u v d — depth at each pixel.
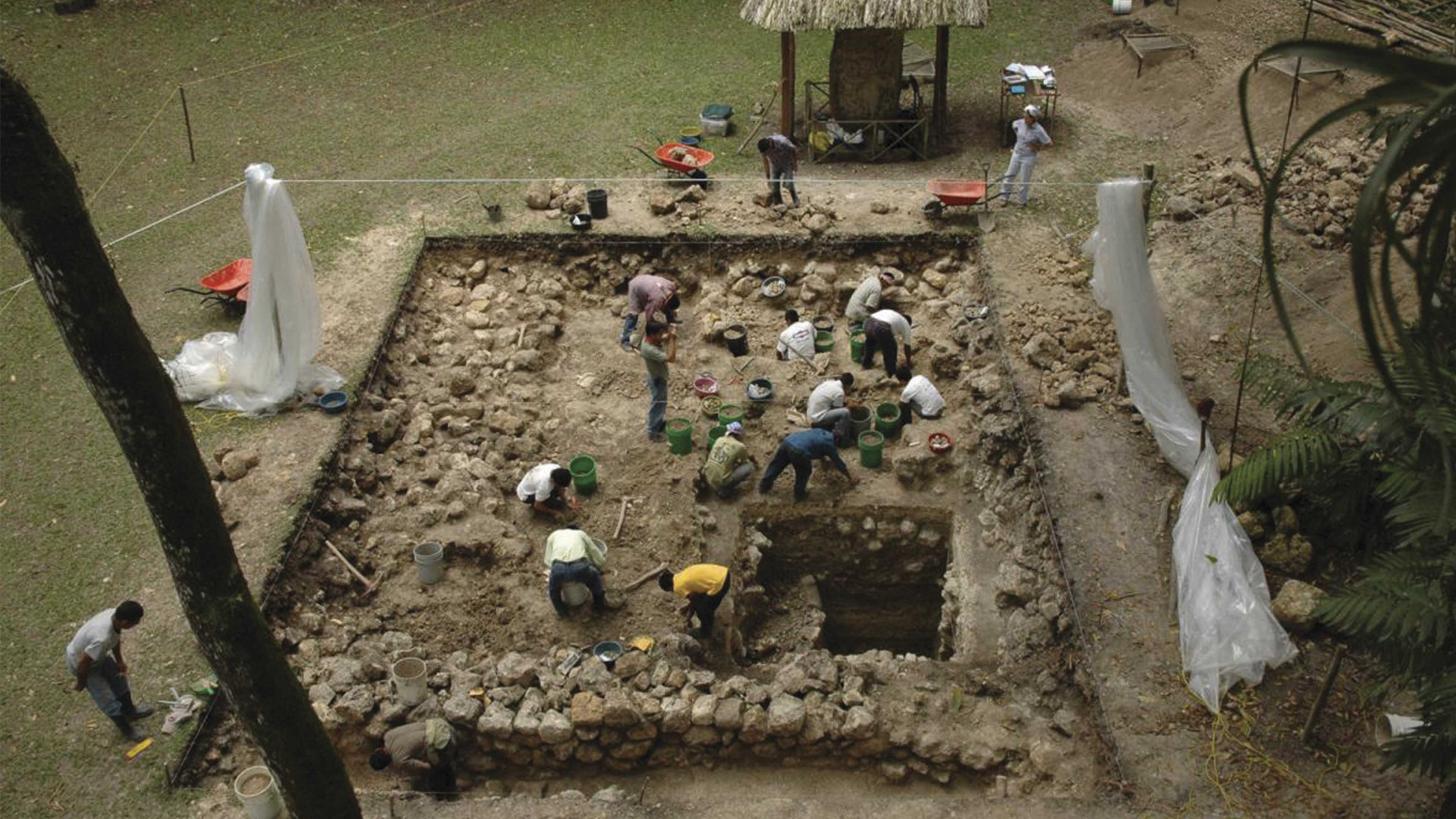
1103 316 14.16
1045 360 13.52
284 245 12.30
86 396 13.31
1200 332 13.78
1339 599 8.31
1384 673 9.24
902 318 13.91
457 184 17.19
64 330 5.81
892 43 16.98
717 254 15.89
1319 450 9.97
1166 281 14.65
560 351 14.94
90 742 9.51
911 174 17.19
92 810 9.06
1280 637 9.88
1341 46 3.09
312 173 17.53
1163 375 12.16
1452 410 8.49
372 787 9.66
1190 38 19.30
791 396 14.07
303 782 7.42
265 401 12.98
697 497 12.89
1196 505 10.76
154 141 18.50
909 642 13.93
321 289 14.98
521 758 9.99
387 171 17.58
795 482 12.99
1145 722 9.56
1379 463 10.18
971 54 20.59
